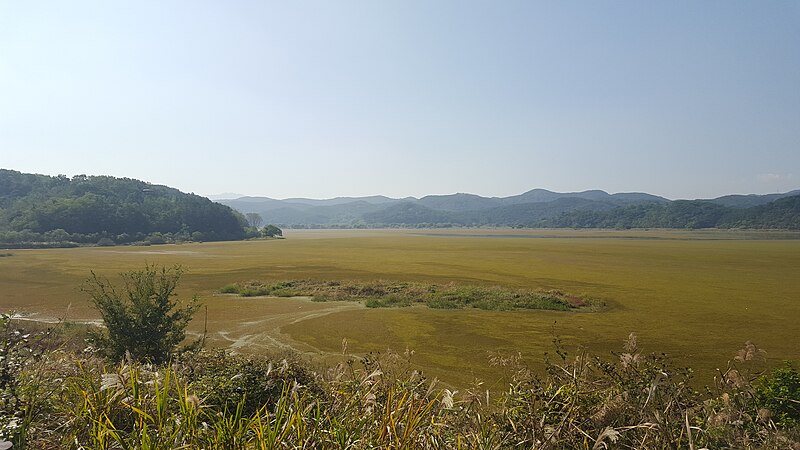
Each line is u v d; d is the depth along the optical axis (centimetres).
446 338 1986
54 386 429
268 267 5053
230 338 1997
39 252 7625
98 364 607
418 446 334
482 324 2267
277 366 554
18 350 497
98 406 344
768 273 4394
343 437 311
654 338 1967
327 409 378
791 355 1677
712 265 5175
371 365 525
